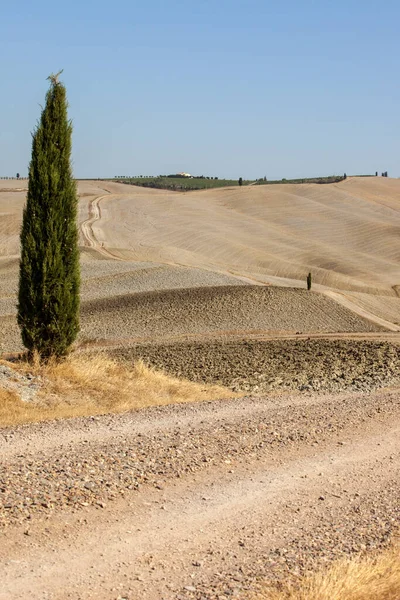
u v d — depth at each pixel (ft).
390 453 38.78
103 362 73.97
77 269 70.79
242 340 150.00
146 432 39.96
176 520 26.84
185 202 539.70
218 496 29.89
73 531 24.75
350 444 40.09
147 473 31.65
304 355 117.91
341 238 460.14
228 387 86.02
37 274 68.23
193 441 37.81
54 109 69.31
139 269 266.16
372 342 136.77
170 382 74.74
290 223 496.64
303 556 24.62
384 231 475.72
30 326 68.54
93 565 22.41
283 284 261.03
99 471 31.09
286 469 34.42
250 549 24.89
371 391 69.31
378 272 373.20
